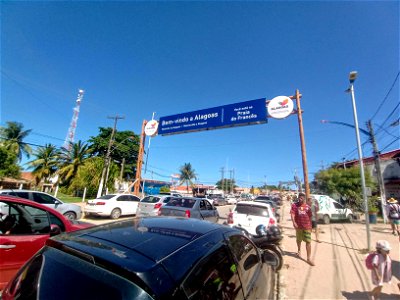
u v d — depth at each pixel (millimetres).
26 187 38031
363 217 19891
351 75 8805
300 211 6883
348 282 5316
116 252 1714
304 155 10570
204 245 2119
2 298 1783
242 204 7758
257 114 12258
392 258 7355
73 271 1679
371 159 25750
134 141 45406
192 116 14594
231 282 2186
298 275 5676
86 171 31625
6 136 37406
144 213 12141
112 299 1455
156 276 1517
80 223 4785
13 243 3363
